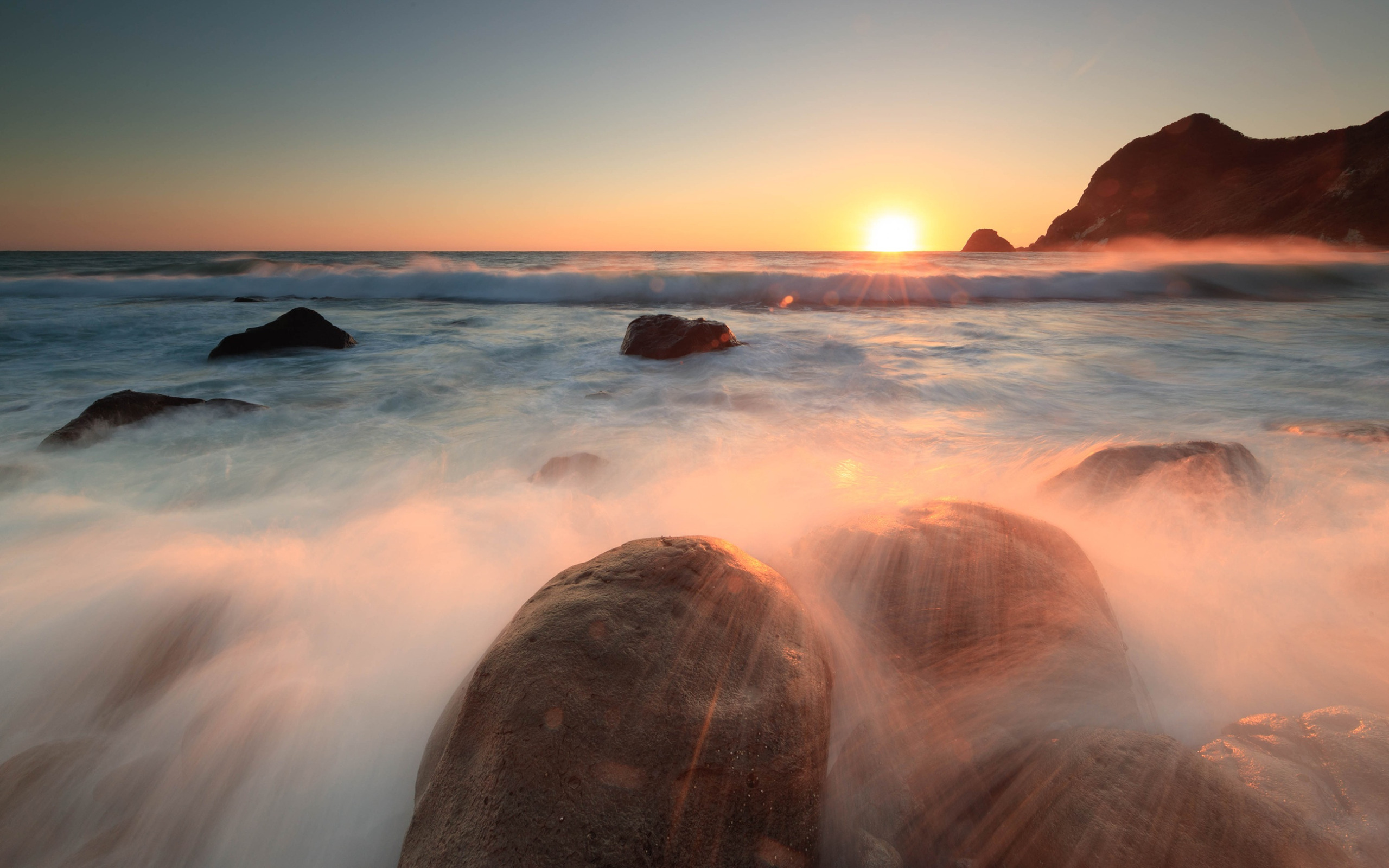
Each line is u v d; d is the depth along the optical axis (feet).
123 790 7.27
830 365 30.73
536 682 5.82
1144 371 28.99
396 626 9.69
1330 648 8.74
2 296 60.95
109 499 14.64
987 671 7.50
